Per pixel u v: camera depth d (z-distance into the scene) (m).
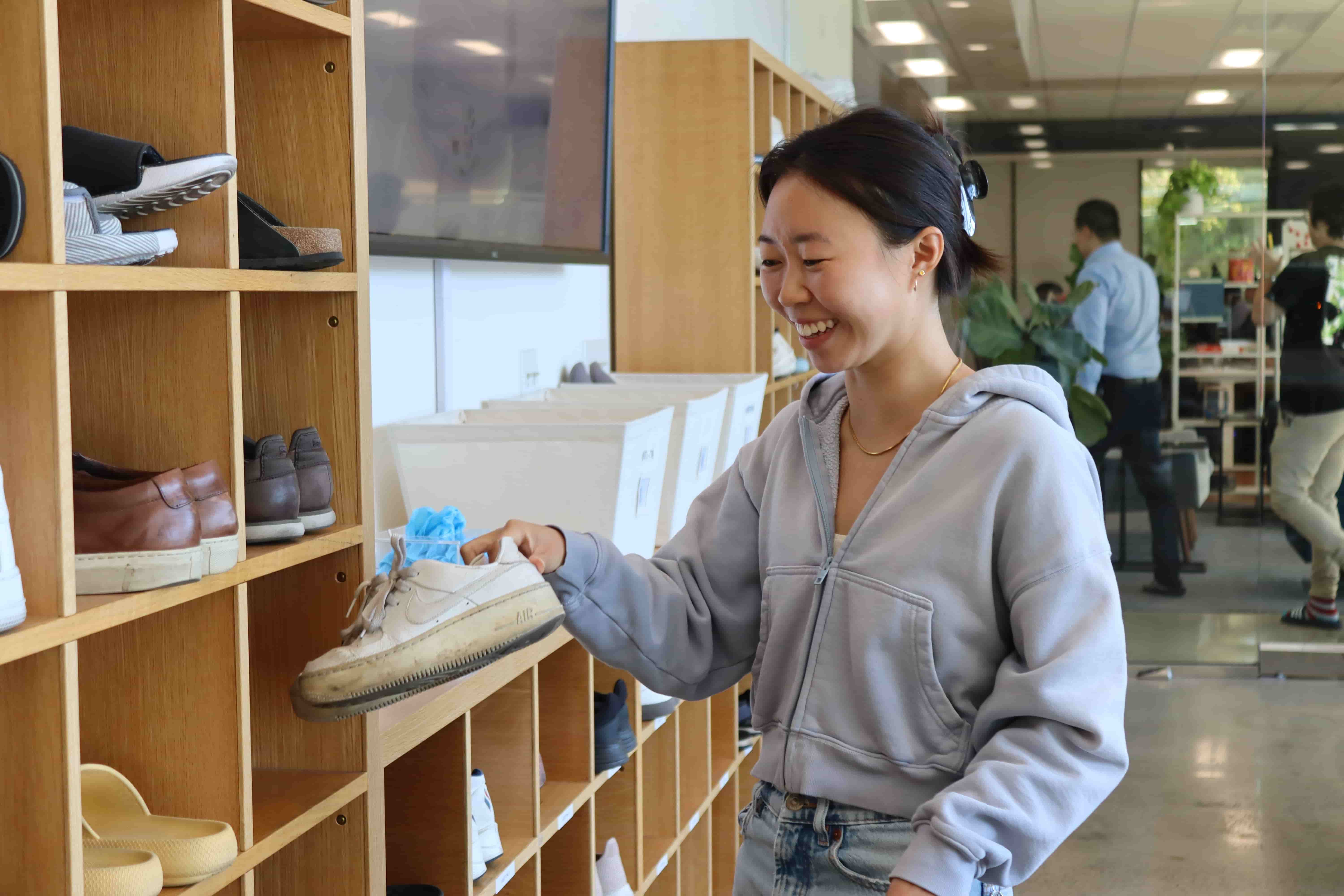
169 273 1.17
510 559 1.31
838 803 1.33
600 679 2.56
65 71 1.32
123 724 1.34
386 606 1.26
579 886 2.35
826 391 1.47
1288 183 5.79
